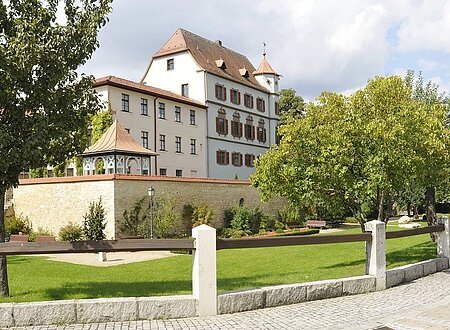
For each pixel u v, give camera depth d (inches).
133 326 272.1
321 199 551.2
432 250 642.2
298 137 530.9
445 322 284.8
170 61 2012.8
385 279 394.3
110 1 354.9
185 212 1135.6
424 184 564.7
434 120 485.4
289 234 1204.5
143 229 976.9
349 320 289.0
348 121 511.2
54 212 1029.2
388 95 512.1
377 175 479.2
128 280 450.0
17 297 345.4
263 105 2351.1
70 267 580.7
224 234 1152.2
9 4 335.6
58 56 323.3
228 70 2165.4
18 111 326.0
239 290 322.3
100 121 1359.5
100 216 938.7
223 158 2018.9
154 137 1622.8
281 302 330.6
